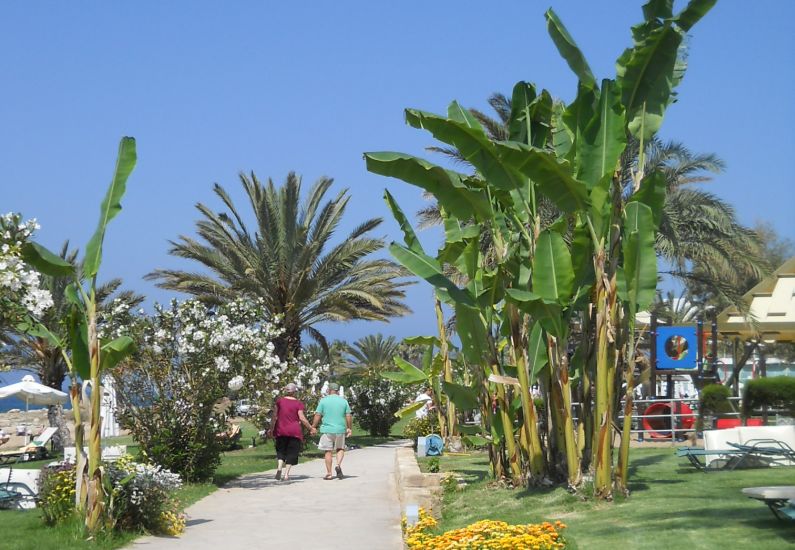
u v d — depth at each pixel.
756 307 17.53
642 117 10.55
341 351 53.31
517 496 11.22
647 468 13.03
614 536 8.16
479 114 28.53
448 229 13.20
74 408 10.40
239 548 10.07
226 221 30.52
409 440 31.95
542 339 11.58
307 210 31.12
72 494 10.89
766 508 9.02
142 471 10.95
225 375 16.42
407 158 10.73
